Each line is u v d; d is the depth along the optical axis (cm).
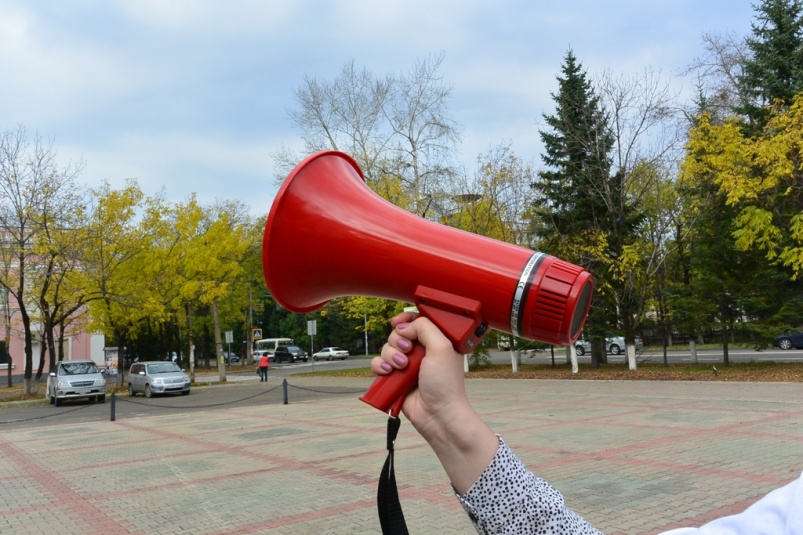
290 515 621
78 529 611
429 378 107
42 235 2317
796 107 1585
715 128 1766
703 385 1628
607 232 2134
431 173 2519
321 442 1048
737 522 99
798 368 1792
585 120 2094
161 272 2688
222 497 701
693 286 2077
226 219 2938
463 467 105
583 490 650
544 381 2056
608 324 2289
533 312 107
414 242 120
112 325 2714
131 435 1274
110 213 2403
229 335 3484
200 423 1425
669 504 591
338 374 3131
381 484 112
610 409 1287
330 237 126
